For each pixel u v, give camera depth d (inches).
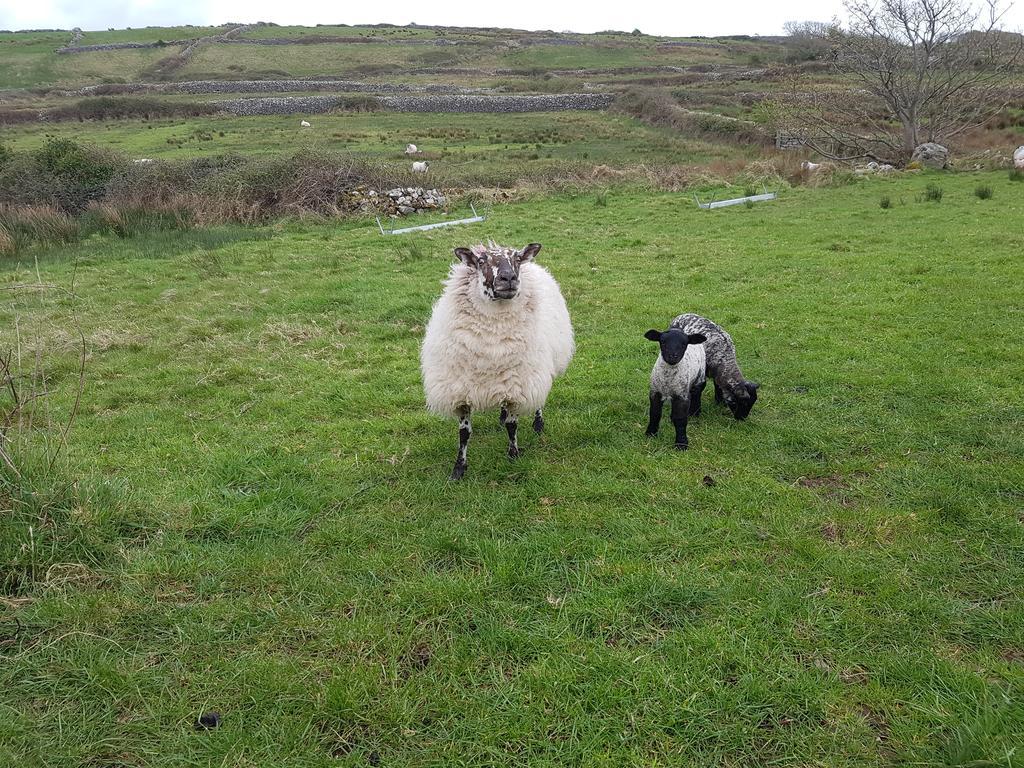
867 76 1134.4
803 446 238.7
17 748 119.5
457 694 132.0
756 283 460.4
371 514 196.5
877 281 446.3
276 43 3686.0
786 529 183.8
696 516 191.9
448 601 155.7
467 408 224.7
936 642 143.8
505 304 215.6
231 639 146.0
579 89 2379.4
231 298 455.8
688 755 119.8
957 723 123.0
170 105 2060.8
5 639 143.9
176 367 331.3
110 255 626.2
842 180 914.1
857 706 129.2
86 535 171.0
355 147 1373.0
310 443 246.8
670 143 1379.2
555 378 305.7
